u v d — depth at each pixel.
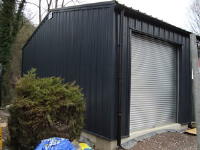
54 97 3.36
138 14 5.03
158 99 6.04
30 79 3.73
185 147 4.79
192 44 3.11
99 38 4.92
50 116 3.30
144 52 5.64
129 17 4.96
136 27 5.14
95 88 4.93
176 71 6.75
